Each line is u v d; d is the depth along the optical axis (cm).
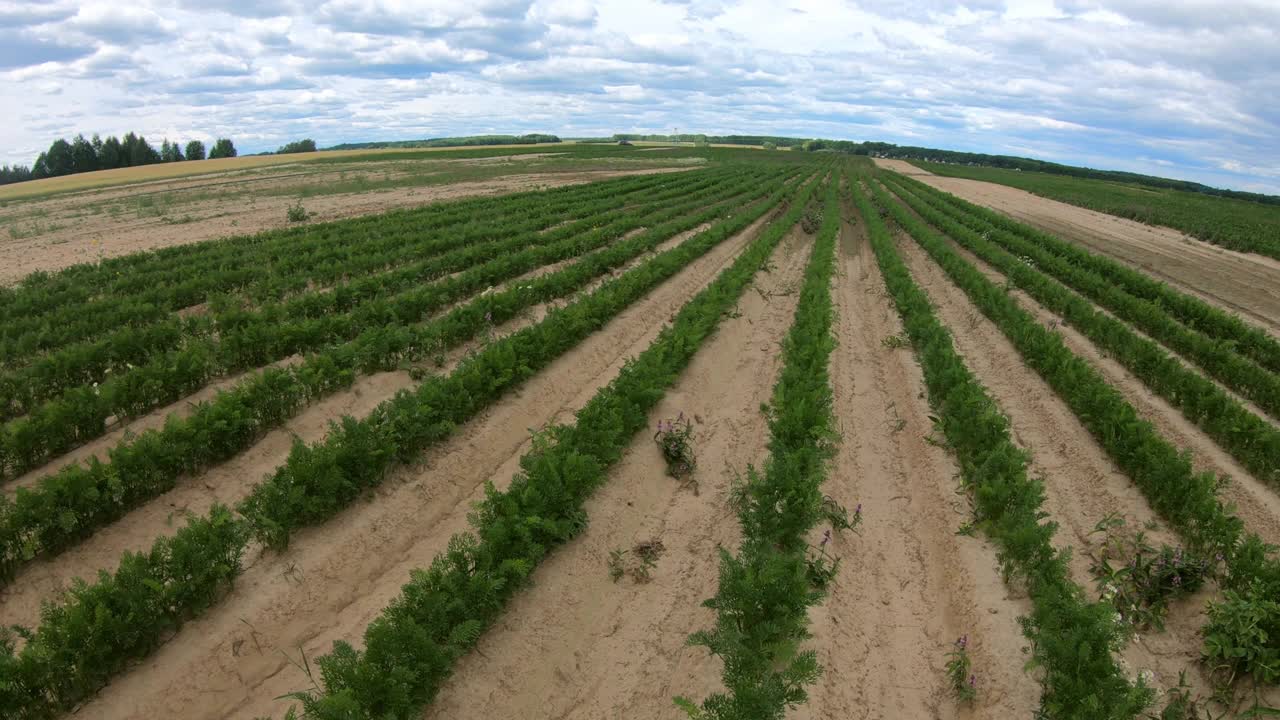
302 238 2577
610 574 767
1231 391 1367
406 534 839
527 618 691
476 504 763
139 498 863
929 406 1216
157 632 640
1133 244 3269
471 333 1466
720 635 607
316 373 1142
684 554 805
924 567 796
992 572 759
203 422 931
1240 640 606
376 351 1258
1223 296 2222
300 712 585
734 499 892
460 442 1032
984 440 974
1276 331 1823
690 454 995
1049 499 934
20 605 709
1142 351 1374
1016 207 4831
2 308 1588
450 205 3684
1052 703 554
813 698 600
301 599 719
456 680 611
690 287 2067
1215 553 757
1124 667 605
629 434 1030
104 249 2639
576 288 1919
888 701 610
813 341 1335
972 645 662
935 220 3634
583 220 2977
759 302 1917
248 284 1961
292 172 6544
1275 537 859
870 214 3656
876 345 1611
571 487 808
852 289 2184
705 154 10188
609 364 1424
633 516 876
